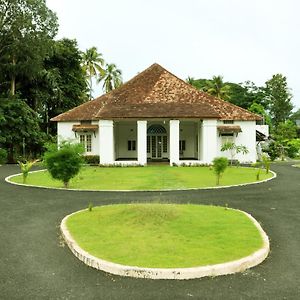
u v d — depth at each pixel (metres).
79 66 43.69
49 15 35.12
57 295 4.89
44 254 6.66
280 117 71.12
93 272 5.68
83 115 33.09
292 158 42.06
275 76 71.69
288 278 5.42
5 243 7.41
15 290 5.07
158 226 7.68
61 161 15.41
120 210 9.14
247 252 6.18
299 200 12.25
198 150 32.72
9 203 12.01
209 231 7.39
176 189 14.88
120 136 35.72
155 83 31.47
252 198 12.66
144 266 5.55
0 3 33.47
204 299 4.71
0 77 37.34
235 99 59.25
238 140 32.31
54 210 10.75
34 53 34.91
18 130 34.91
